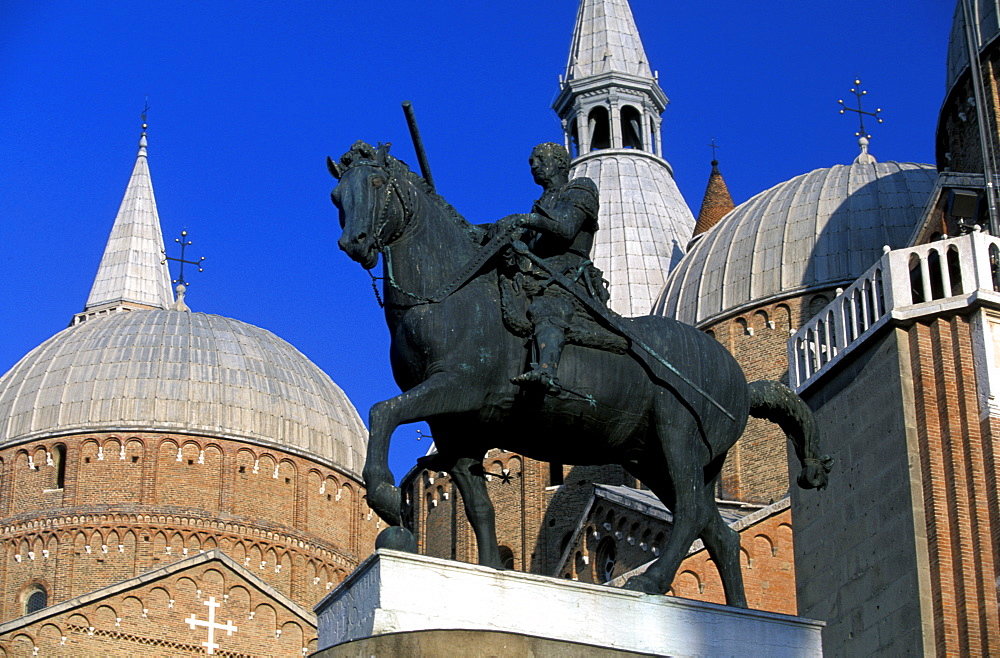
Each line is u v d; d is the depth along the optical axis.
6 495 69.00
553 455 19.20
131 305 92.62
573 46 83.69
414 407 17.73
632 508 50.78
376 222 18.31
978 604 29.33
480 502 18.58
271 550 68.69
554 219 18.94
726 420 19.44
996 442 30.41
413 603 16.55
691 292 58.06
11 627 52.75
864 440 32.06
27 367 72.88
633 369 18.97
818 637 17.98
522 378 18.00
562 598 17.14
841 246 55.09
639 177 75.69
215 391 70.88
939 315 31.67
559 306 18.66
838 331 33.78
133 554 67.19
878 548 30.91
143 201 97.00
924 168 57.38
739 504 51.31
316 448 71.81
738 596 19.08
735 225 59.09
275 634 56.84
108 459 68.81
